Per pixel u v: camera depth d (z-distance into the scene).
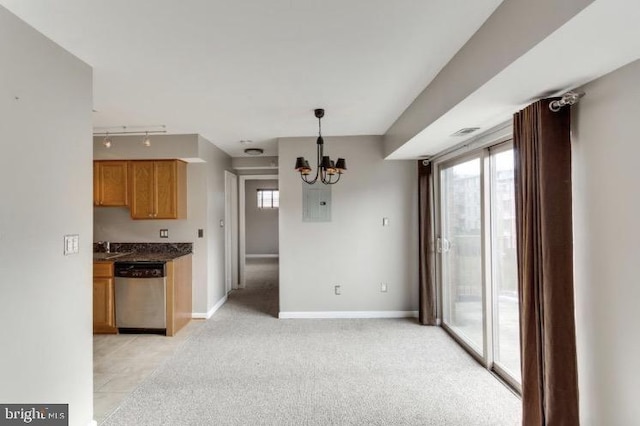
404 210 4.45
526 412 2.01
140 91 2.68
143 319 3.89
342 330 3.98
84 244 2.09
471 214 3.41
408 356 3.27
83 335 2.08
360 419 2.27
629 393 1.52
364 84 2.61
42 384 1.77
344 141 4.44
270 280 7.11
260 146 4.97
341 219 4.45
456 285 3.84
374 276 4.47
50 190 1.83
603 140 1.64
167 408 2.41
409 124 3.15
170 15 1.66
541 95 1.94
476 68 1.85
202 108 3.14
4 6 1.55
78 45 1.93
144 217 4.30
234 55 2.10
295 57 2.14
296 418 2.29
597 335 1.69
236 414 2.33
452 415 2.32
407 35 1.88
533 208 1.96
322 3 1.58
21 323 1.65
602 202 1.65
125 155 4.17
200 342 3.66
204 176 4.55
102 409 2.40
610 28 1.22
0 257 1.54
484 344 3.02
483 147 3.01
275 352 3.37
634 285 1.49
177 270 4.01
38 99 1.76
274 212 10.78
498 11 1.62
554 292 1.80
